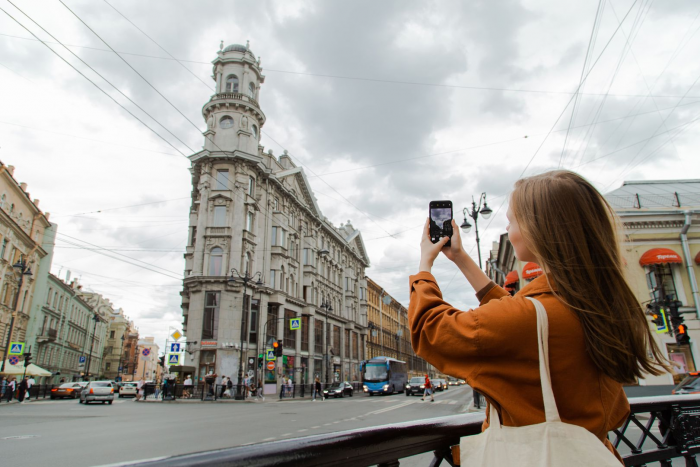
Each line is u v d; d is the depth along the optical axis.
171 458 0.85
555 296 1.05
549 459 0.92
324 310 45.56
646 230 20.11
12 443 8.83
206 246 32.69
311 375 41.06
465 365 1.03
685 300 19.11
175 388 28.78
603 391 1.00
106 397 25.55
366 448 1.20
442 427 1.47
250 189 35.19
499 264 36.34
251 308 34.16
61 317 51.94
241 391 28.88
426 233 1.49
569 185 1.16
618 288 1.04
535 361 0.98
